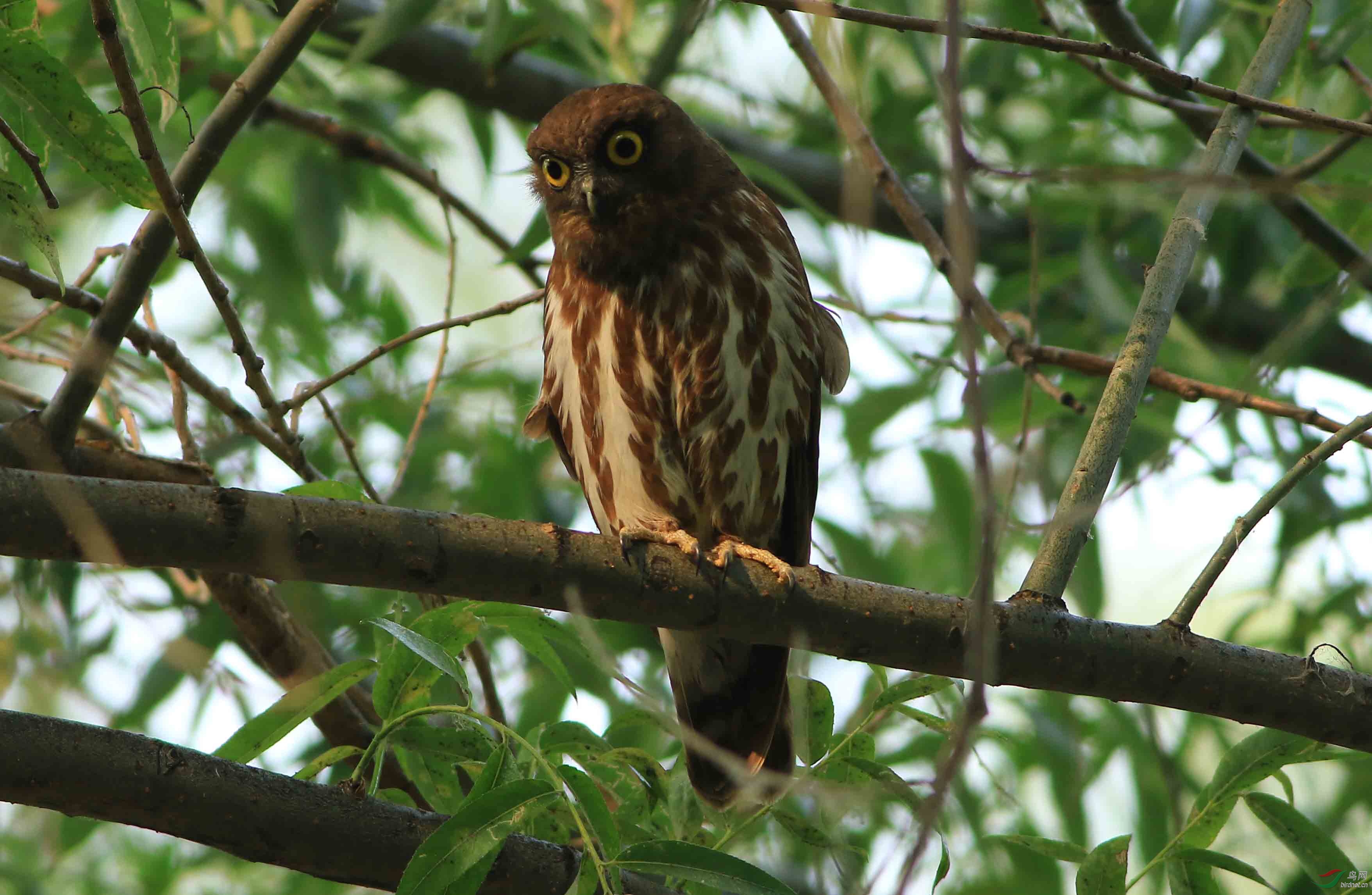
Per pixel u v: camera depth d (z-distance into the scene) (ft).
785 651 26.58
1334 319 34.73
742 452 26.89
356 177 39.99
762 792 18.80
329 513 17.25
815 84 23.98
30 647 23.12
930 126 37.96
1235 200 27.94
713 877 15.72
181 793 17.01
